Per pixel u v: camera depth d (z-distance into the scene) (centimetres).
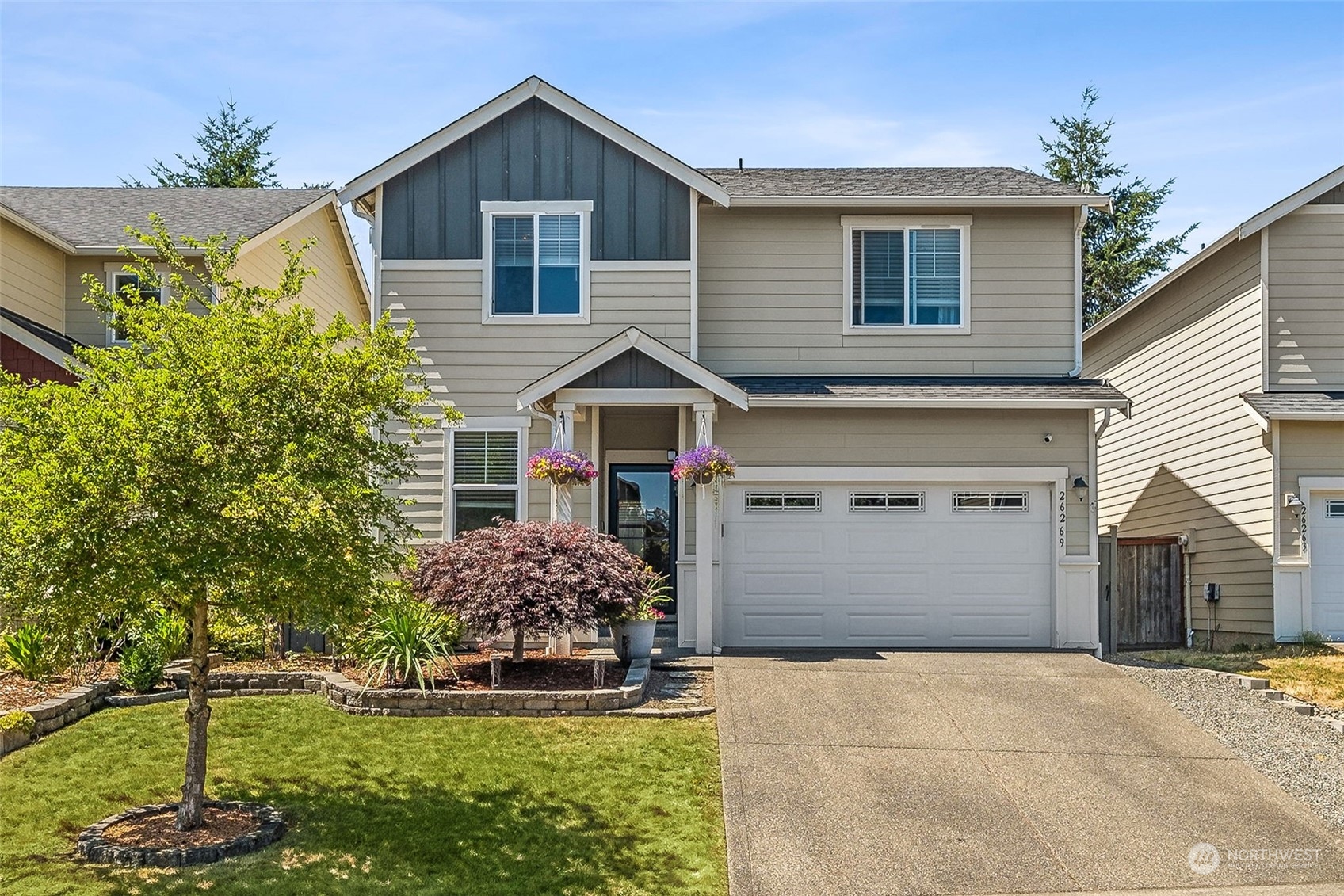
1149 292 2012
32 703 1048
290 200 2041
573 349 1563
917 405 1492
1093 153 3744
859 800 880
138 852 734
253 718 1071
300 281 852
